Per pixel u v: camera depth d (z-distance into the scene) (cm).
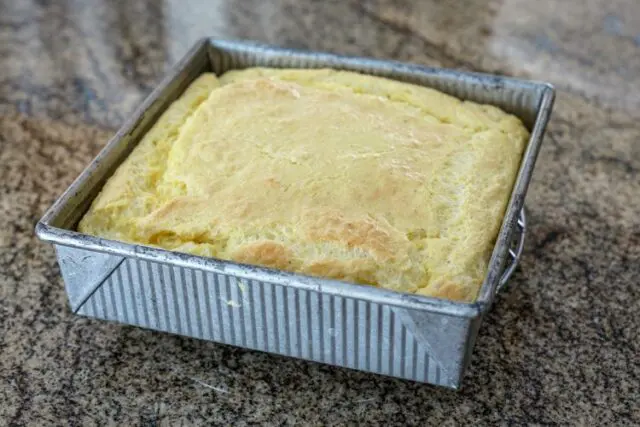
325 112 77
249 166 72
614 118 91
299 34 102
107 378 68
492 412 67
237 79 82
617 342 71
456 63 98
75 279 66
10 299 73
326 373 68
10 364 69
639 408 67
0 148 86
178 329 67
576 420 66
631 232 79
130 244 64
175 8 106
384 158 73
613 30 104
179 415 66
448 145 75
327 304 63
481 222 69
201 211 70
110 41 101
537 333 71
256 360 69
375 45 101
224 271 63
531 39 103
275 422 66
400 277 67
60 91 94
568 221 80
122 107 92
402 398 67
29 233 79
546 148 87
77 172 84
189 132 76
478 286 66
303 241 67
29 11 106
